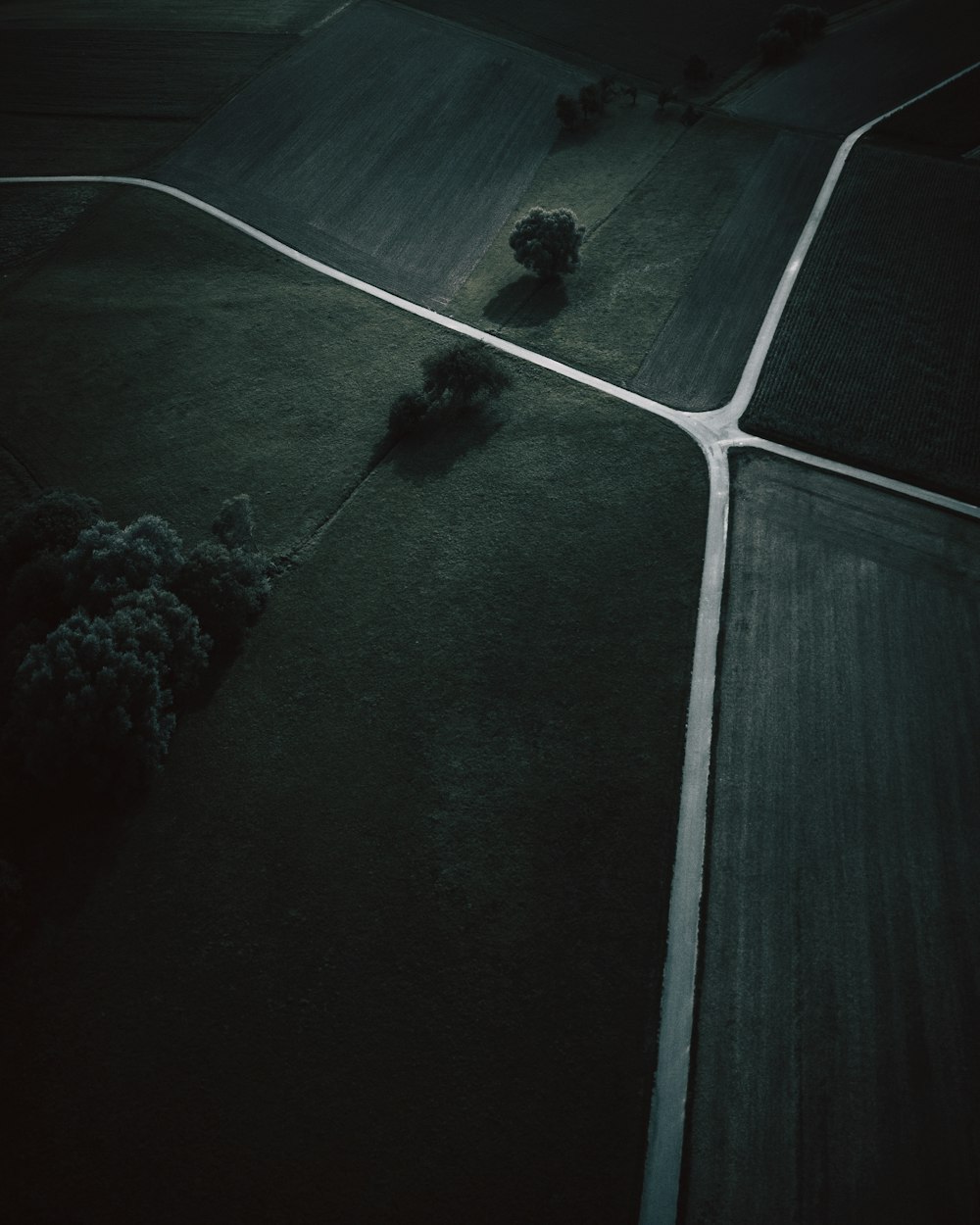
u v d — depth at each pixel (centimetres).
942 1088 2561
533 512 4369
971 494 4228
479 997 2823
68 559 3906
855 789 3253
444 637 3878
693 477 4453
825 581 3934
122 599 3700
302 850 3231
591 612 3903
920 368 4922
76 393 5391
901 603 3831
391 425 4841
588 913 2988
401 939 2975
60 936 3058
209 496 4688
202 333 5741
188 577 3928
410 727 3569
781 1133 2516
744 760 3359
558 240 5756
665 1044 2698
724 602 3884
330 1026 2797
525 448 4712
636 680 3634
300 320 5784
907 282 5503
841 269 5681
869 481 4350
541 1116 2578
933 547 4031
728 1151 2497
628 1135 2533
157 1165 2553
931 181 6309
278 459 4850
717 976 2828
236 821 3331
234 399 5247
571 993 2814
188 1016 2848
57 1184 2536
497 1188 2458
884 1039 2667
